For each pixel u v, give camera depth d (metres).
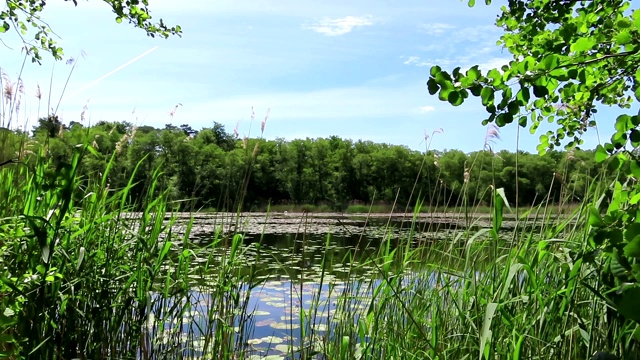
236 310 2.97
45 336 2.30
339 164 35.69
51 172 2.15
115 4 5.67
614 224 1.52
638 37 1.57
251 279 3.01
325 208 25.33
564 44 1.88
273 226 14.54
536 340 2.23
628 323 2.00
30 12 5.69
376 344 2.61
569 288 2.12
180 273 2.95
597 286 2.20
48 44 5.90
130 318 2.73
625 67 1.84
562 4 2.57
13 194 2.73
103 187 2.87
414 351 2.50
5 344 2.13
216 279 3.01
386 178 32.97
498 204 2.05
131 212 3.00
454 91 1.63
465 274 2.25
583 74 1.77
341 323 2.79
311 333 2.80
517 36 2.89
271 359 3.21
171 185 3.28
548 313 2.24
